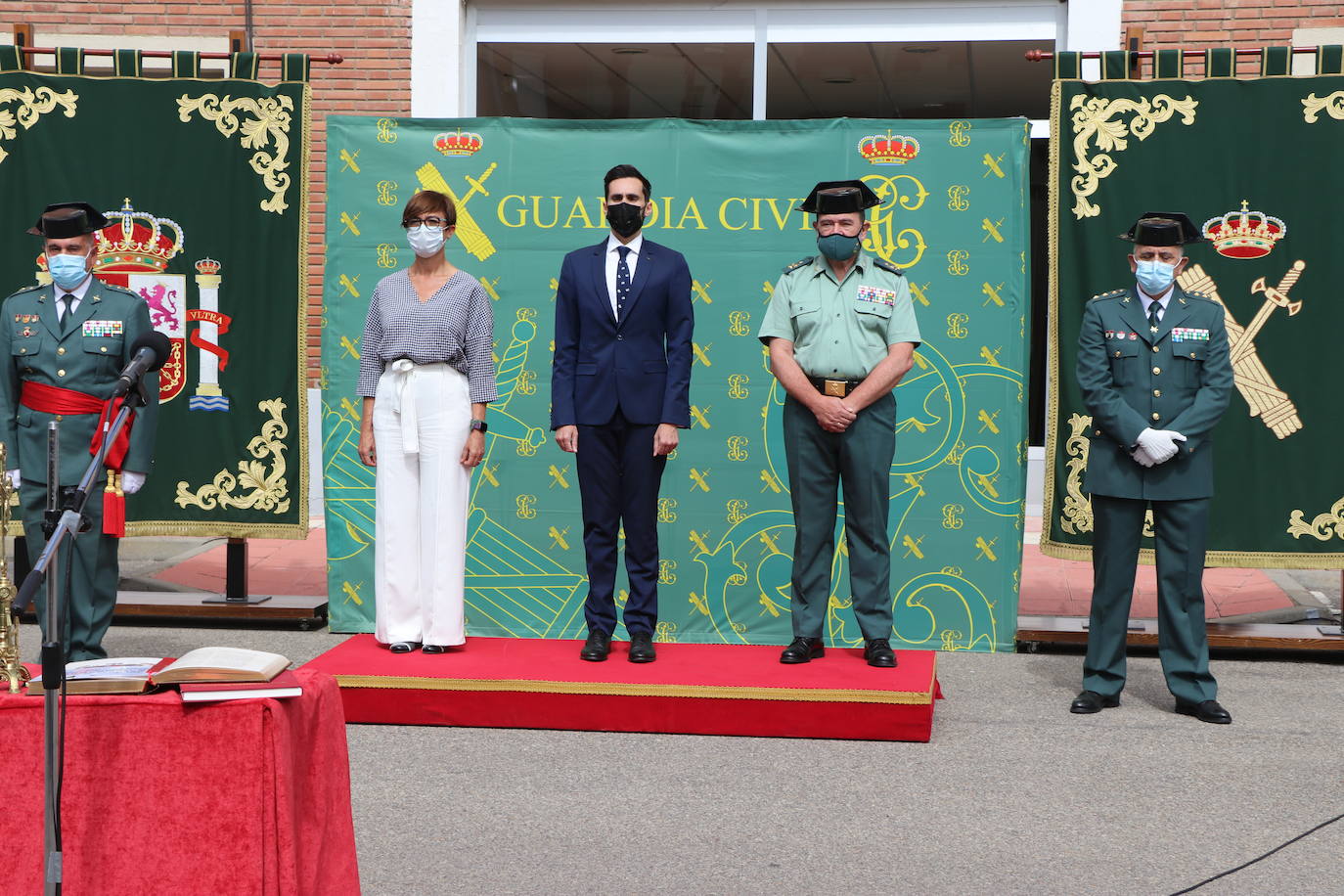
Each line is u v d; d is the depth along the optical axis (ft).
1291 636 19.81
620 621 20.12
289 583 24.47
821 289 16.78
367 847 12.19
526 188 20.11
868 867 11.83
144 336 9.93
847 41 32.24
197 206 20.72
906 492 19.94
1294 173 19.02
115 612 21.27
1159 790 13.89
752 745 15.46
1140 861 11.98
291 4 32.45
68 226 16.67
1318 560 19.24
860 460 16.62
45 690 8.36
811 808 13.33
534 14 32.89
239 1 32.50
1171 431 16.34
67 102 20.76
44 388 16.84
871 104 32.42
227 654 9.58
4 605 9.52
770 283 19.89
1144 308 16.79
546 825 12.83
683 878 11.55
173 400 20.86
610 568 17.15
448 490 17.21
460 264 20.21
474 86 33.17
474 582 20.39
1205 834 12.64
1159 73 19.29
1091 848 12.28
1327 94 18.92
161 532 20.95
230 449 20.84
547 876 11.57
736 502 20.03
